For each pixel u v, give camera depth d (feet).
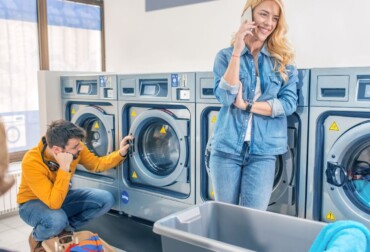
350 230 3.58
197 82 8.46
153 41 13.33
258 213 5.32
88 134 11.58
